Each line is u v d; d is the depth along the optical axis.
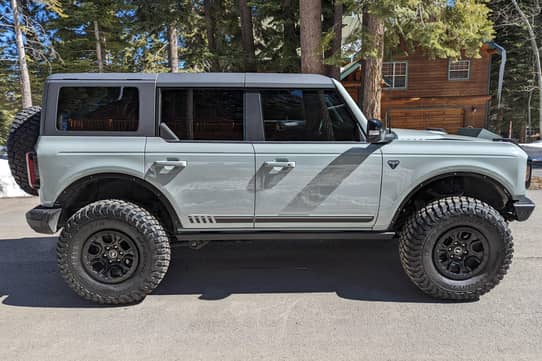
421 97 19.14
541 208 6.29
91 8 14.35
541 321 2.79
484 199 3.52
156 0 12.83
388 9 6.89
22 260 4.24
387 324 2.79
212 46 14.66
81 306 3.14
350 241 4.82
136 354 2.45
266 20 14.38
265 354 2.43
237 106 3.14
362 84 9.75
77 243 3.03
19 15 12.32
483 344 2.51
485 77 18.73
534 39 19.20
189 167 3.04
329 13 11.51
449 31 8.53
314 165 3.08
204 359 2.38
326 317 2.91
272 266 4.02
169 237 3.42
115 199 3.30
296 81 3.17
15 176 3.35
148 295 3.34
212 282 3.61
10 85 15.13
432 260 3.10
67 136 3.03
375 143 3.11
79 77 3.07
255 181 3.08
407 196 3.17
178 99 3.11
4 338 2.66
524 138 25.38
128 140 3.05
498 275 3.09
